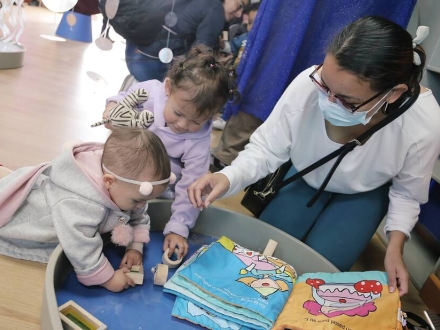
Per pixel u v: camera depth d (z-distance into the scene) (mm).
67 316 815
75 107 2029
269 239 1194
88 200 899
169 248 1083
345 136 1074
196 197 984
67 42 3309
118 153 900
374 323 851
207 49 1293
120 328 845
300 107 1082
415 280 1397
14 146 1464
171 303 938
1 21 2346
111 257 1036
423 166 1050
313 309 892
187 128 1163
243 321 885
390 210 1115
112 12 1443
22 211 984
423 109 1012
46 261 1009
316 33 1456
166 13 1618
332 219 1232
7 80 2121
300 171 1185
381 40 794
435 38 1702
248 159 1140
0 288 905
